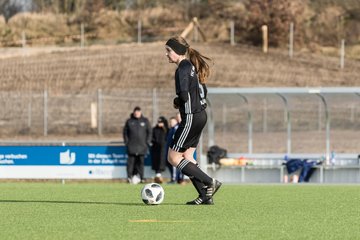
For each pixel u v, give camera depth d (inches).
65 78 6323.8
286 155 2854.3
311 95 2815.0
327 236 1023.6
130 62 6560.0
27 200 1691.7
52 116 5098.4
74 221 1201.4
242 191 2090.3
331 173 2738.7
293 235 1031.0
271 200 1699.1
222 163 2817.4
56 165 2694.4
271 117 4803.2
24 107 5142.7
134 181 2677.2
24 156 2704.2
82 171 2687.0
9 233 1053.8
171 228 1100.5
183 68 1381.6
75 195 1889.8
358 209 1446.9
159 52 6786.4
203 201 1477.6
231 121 4830.2
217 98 2878.9
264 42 6909.5
